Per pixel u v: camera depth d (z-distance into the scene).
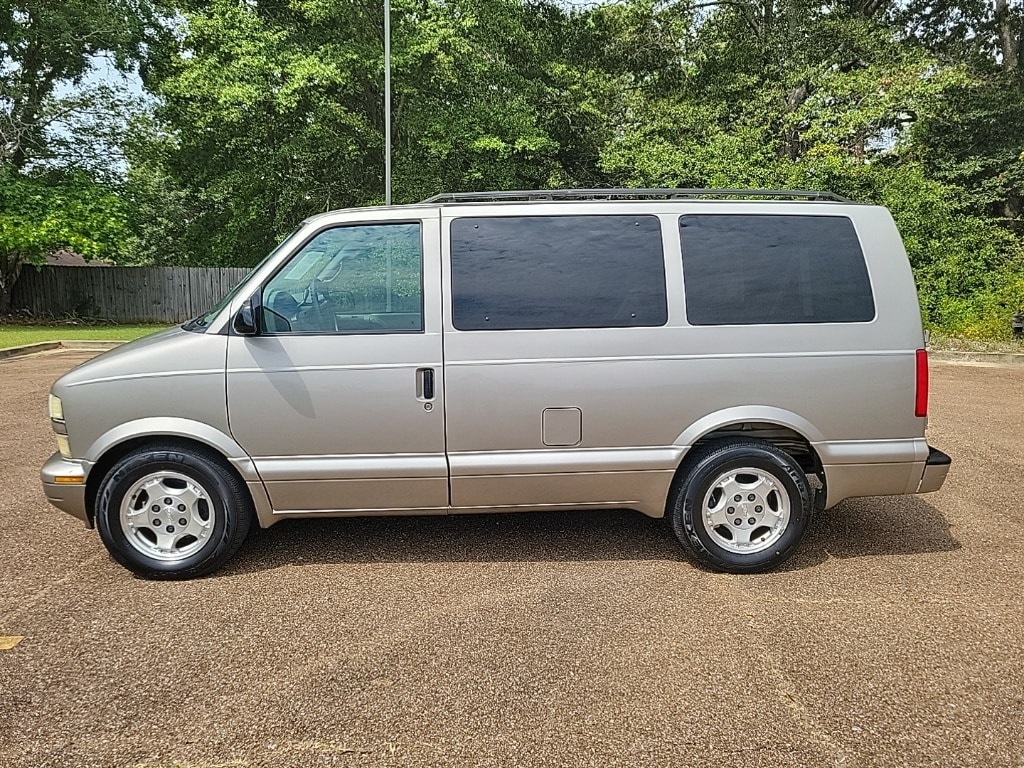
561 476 4.08
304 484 3.99
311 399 3.94
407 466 4.01
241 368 3.91
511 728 2.72
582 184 23.86
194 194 25.94
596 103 22.23
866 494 4.20
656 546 4.55
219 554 4.02
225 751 2.60
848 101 19.14
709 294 4.08
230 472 4.01
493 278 4.03
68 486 3.94
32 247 20.06
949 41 24.44
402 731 2.71
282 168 22.25
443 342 3.98
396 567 4.21
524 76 22.31
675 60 23.25
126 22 22.12
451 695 2.93
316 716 2.79
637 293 4.05
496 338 3.99
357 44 19.59
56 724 2.74
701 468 4.07
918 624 3.53
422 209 4.07
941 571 4.17
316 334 3.96
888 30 21.30
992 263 18.12
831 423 4.12
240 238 25.05
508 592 3.88
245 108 19.86
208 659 3.20
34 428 7.62
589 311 4.04
